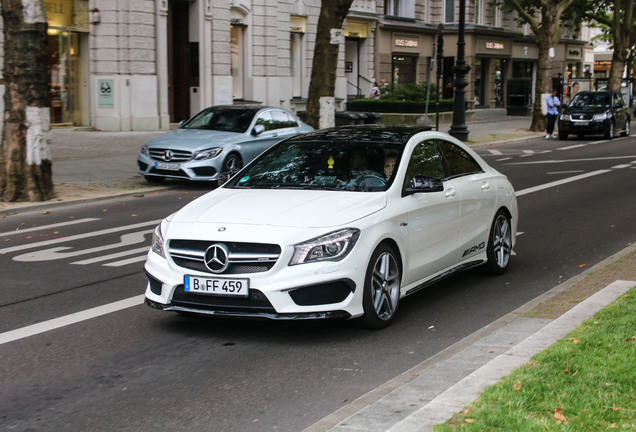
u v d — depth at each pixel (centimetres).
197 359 554
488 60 4962
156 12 2638
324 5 2080
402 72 4388
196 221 600
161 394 486
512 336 563
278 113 1728
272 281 555
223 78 2930
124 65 2569
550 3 3212
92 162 1908
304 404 468
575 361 464
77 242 1019
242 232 571
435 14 4600
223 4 2898
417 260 657
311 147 716
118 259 908
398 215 627
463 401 412
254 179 693
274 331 620
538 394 412
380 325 611
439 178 712
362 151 690
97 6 2544
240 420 444
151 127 2638
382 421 406
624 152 2383
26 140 1338
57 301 720
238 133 1614
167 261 593
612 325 544
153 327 636
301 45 3478
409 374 509
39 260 906
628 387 420
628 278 730
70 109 2580
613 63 4375
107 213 1270
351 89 4022
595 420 374
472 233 756
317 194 634
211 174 1534
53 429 435
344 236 571
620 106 3156
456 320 655
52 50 2481
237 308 566
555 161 2119
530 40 5331
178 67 2873
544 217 1200
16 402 475
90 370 533
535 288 769
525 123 3953
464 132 2739
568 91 4922
